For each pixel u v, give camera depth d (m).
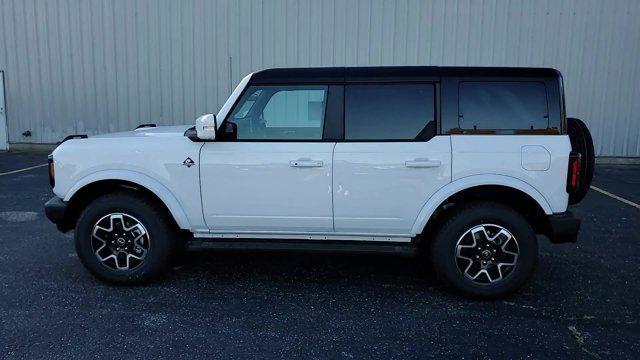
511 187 3.71
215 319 3.52
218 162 3.89
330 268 4.61
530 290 4.10
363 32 11.56
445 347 3.15
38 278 4.25
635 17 11.14
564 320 3.54
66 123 12.52
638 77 11.36
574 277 4.40
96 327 3.37
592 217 6.53
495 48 11.44
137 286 4.09
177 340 3.21
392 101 3.84
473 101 3.79
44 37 12.20
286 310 3.68
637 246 5.31
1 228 5.78
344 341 3.22
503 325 3.46
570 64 11.39
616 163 11.69
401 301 3.87
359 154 3.79
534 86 3.76
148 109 12.26
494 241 3.77
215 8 11.72
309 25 11.62
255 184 3.88
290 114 3.98
